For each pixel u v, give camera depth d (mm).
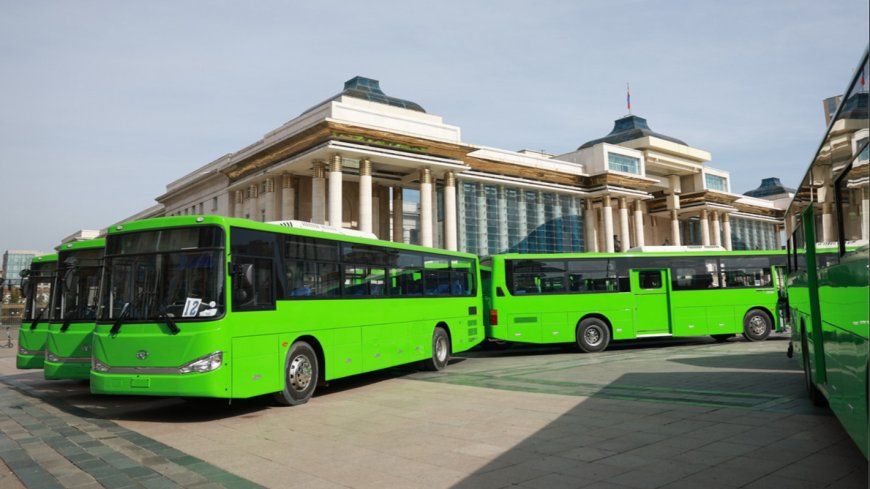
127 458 6859
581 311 18828
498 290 18641
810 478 5398
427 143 44031
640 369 13797
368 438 7613
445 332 15773
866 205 4023
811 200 6785
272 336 9773
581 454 6469
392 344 13211
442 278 15828
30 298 14102
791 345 11820
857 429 4535
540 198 58469
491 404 9805
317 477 5926
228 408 10312
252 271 9516
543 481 5547
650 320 19172
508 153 54781
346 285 11898
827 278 5945
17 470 6422
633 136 71625
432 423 8406
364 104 44562
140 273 9281
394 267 13672
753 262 20094
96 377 9078
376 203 52906
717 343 20750
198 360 8625
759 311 19953
